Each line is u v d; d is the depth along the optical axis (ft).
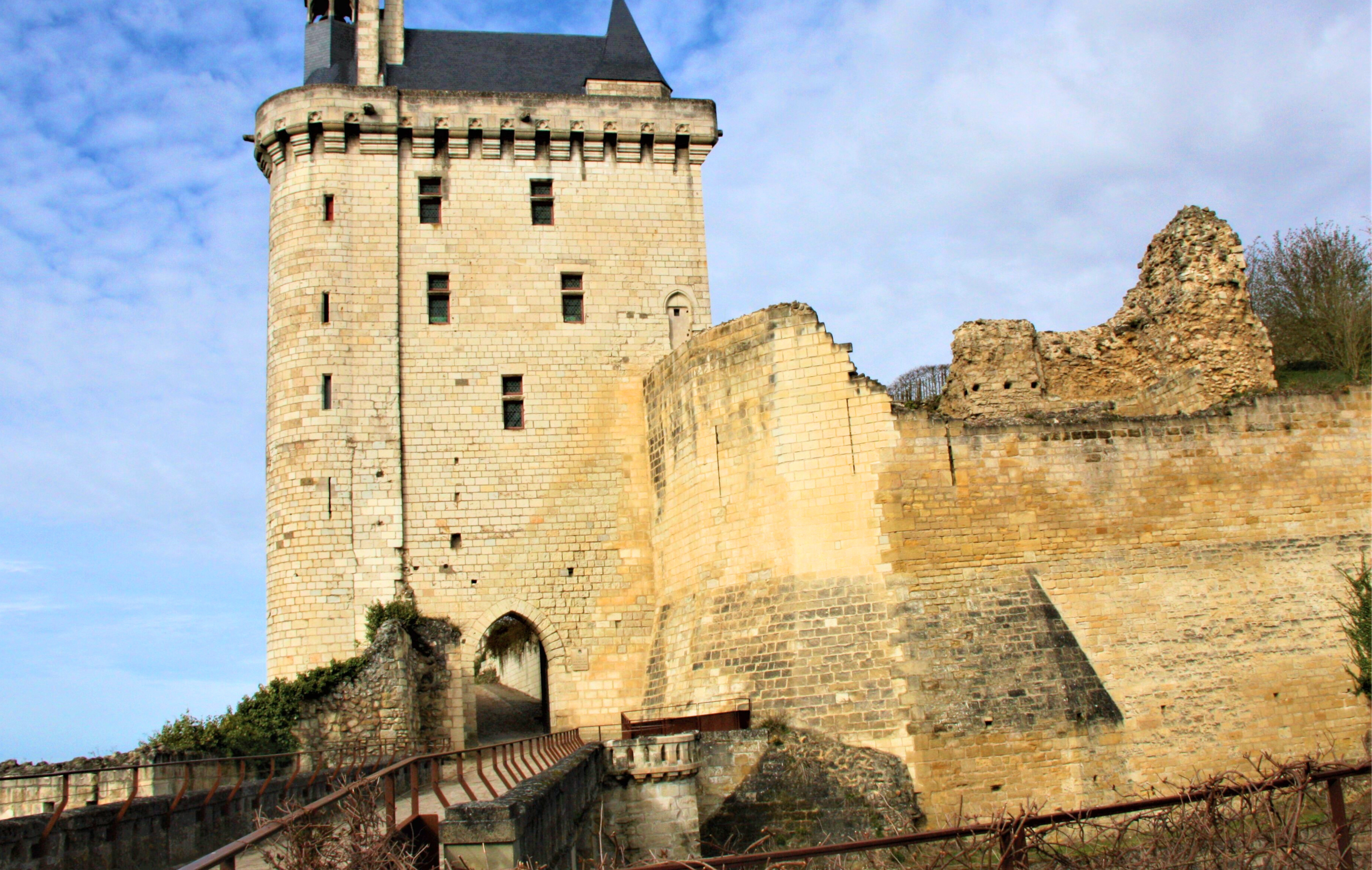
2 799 72.08
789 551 84.74
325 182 106.63
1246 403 87.81
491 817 35.81
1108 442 85.35
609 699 98.84
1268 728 80.79
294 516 98.94
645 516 103.81
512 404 105.29
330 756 86.79
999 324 108.78
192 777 64.08
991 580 81.71
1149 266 107.55
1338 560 85.61
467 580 100.32
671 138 112.37
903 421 83.97
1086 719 78.64
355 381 102.63
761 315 90.12
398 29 117.39
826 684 79.97
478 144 109.81
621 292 108.88
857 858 70.95
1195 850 32.37
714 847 75.10
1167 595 82.94
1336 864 31.65
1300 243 131.23
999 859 38.01
